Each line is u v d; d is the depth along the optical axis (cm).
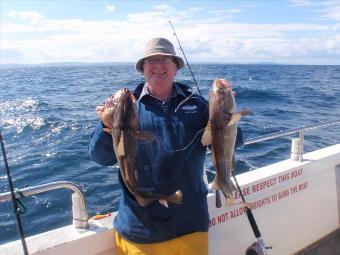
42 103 1354
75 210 168
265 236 221
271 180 221
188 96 158
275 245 226
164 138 150
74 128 870
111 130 140
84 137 779
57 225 373
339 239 252
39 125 919
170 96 158
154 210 151
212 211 196
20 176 539
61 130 855
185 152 152
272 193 222
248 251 183
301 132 238
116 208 406
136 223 153
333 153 257
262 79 2747
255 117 970
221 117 144
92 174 524
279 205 226
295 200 235
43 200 427
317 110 1124
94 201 428
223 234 202
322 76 3441
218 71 3803
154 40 153
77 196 167
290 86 2050
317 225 248
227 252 204
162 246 153
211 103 146
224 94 144
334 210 259
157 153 149
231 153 148
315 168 244
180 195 146
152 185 149
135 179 142
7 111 1188
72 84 2458
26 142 764
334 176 257
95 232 166
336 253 238
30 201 425
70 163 588
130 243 157
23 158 632
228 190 149
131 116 139
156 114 152
